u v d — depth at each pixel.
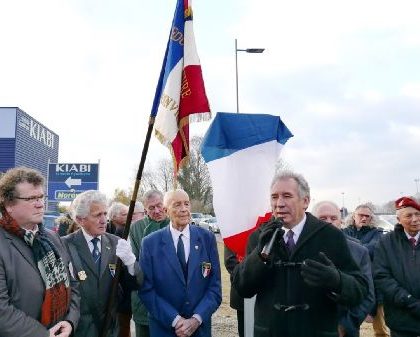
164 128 3.82
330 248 3.17
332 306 3.15
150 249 4.32
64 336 3.03
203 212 39.62
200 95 3.93
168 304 4.12
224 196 4.61
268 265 3.04
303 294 3.09
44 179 3.23
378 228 6.22
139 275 3.88
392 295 4.25
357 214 6.19
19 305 2.95
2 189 3.06
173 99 3.84
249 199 4.60
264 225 3.20
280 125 4.86
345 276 2.92
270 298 3.17
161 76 3.91
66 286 3.20
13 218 3.08
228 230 4.57
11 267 2.94
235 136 4.68
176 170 3.84
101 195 3.90
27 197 3.05
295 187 3.21
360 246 4.31
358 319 4.09
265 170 4.64
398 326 4.24
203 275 4.28
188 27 3.96
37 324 2.90
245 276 3.11
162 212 5.50
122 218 5.98
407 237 4.41
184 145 3.90
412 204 4.30
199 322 4.05
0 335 2.82
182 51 3.92
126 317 5.20
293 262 3.14
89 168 15.97
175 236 4.37
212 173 4.65
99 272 3.84
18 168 3.19
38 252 3.09
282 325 3.08
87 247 3.87
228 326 7.77
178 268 4.23
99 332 3.75
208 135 4.70
